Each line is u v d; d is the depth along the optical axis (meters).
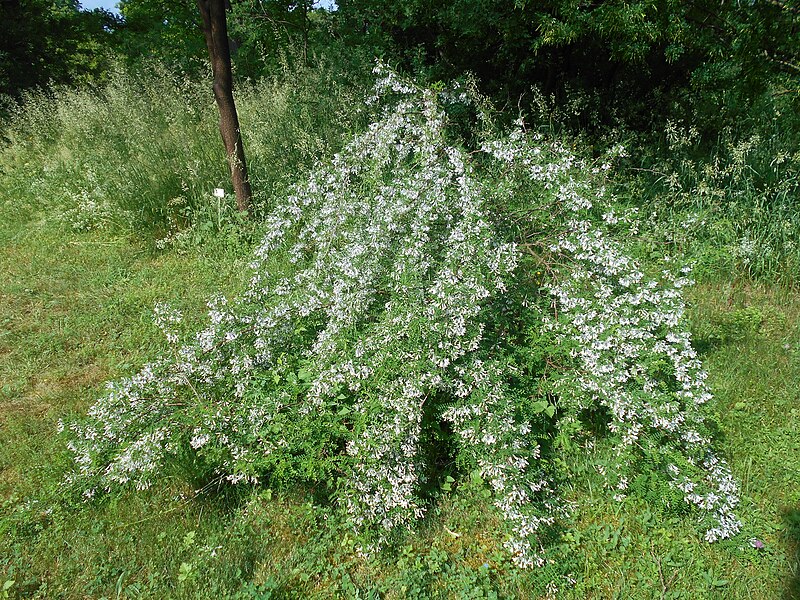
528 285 3.14
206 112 7.15
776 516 2.78
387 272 3.16
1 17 14.28
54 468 2.98
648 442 2.65
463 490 2.86
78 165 7.29
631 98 8.17
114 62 9.31
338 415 2.72
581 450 3.04
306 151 5.96
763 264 4.85
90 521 2.73
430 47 8.46
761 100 6.85
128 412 2.88
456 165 3.21
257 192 6.09
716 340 4.10
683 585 2.47
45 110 8.93
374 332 2.82
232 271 5.22
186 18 14.72
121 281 5.21
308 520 2.74
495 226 3.09
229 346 3.14
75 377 3.94
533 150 3.26
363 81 7.28
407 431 2.61
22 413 3.55
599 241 2.96
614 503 2.83
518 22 6.98
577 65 8.24
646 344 2.83
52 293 5.05
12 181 7.86
